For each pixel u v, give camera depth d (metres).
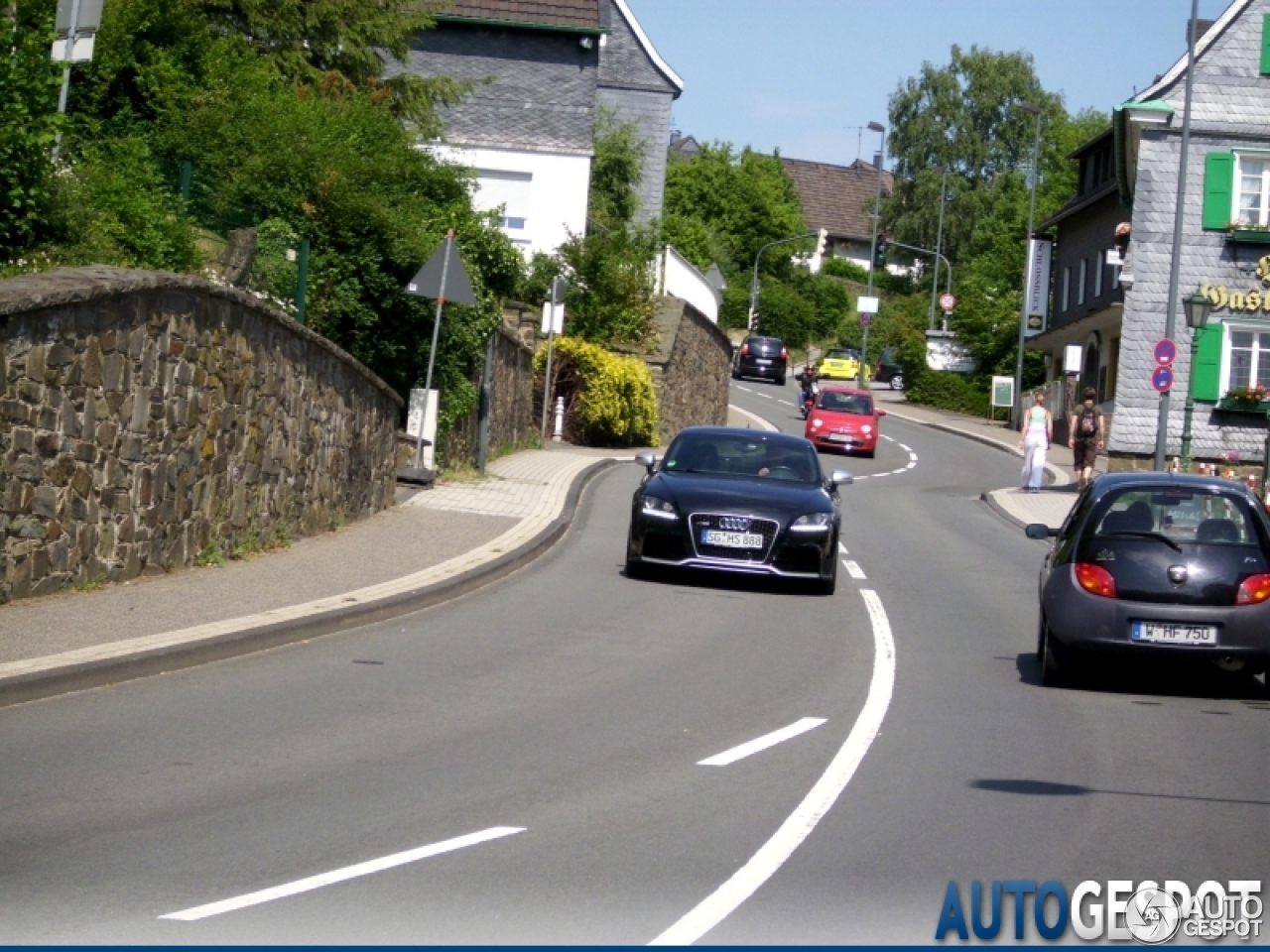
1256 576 11.53
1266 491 32.47
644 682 11.24
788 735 9.62
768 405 64.00
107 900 5.96
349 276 21.30
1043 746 9.66
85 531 12.47
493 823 7.27
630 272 40.75
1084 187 55.53
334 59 30.22
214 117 21.59
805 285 105.31
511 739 9.16
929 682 11.91
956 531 25.92
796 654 12.95
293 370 16.59
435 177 24.06
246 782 7.84
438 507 20.89
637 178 57.12
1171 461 32.16
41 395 11.69
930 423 60.28
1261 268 40.81
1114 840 7.41
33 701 9.38
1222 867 7.03
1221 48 40.88
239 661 11.13
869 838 7.27
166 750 8.44
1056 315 59.38
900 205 98.88
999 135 98.25
